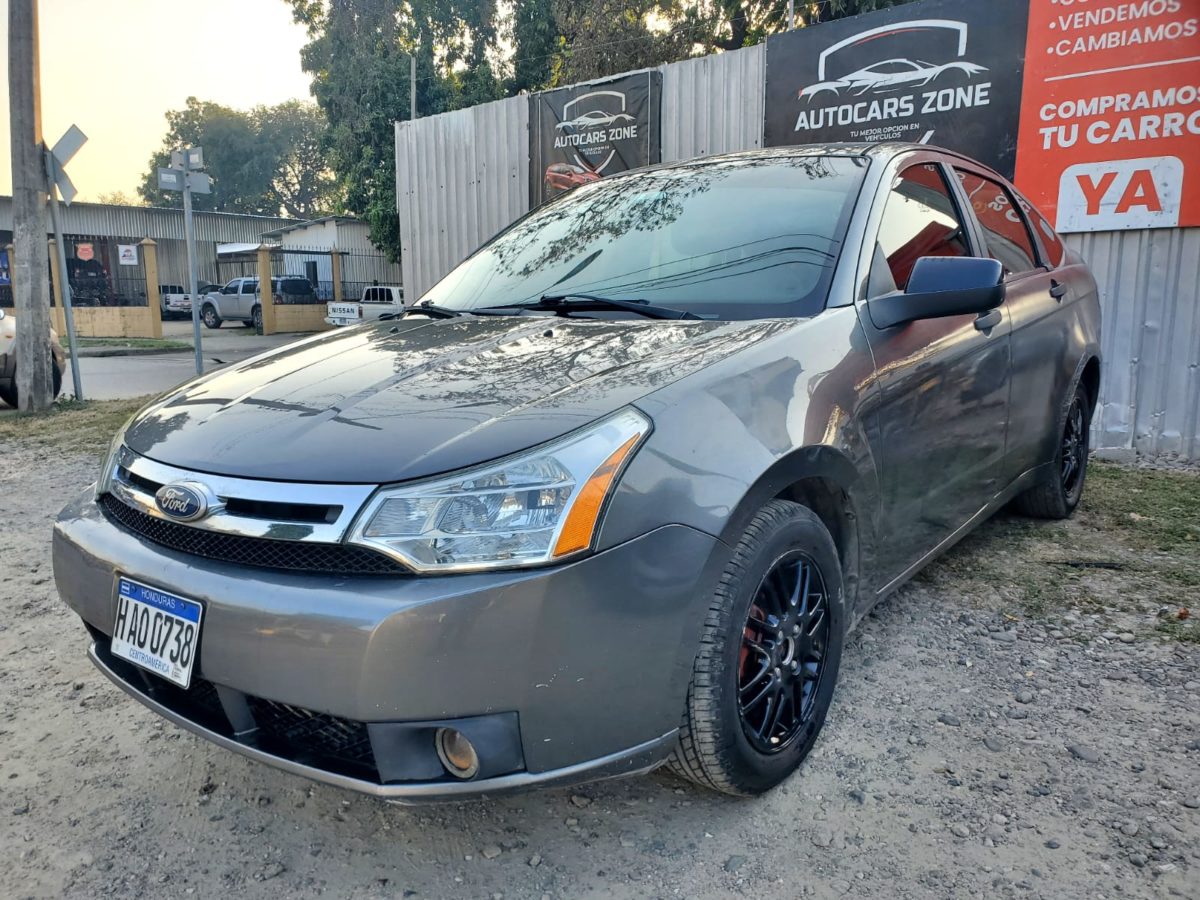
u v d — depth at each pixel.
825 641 2.28
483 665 1.64
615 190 3.37
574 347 2.25
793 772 2.24
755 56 7.41
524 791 1.71
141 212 33.59
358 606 1.63
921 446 2.64
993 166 6.22
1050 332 3.59
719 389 1.97
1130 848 1.95
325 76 25.75
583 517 1.69
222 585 1.76
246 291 26.27
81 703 2.79
